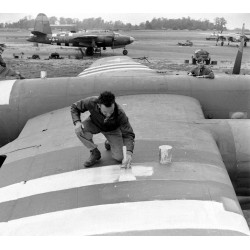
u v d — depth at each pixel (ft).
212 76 27.76
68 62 95.45
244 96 27.22
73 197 15.20
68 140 21.18
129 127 15.24
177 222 13.09
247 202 21.70
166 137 20.08
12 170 18.95
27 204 15.33
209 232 12.56
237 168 21.02
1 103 27.04
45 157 19.56
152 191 14.92
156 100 25.85
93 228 13.14
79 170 17.30
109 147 18.72
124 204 14.24
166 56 111.75
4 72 34.22
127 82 27.45
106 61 46.09
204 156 18.06
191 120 22.68
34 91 27.40
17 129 27.53
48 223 13.76
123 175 16.12
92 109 15.30
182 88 27.17
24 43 181.47
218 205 14.02
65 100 27.04
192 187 15.14
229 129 21.70
